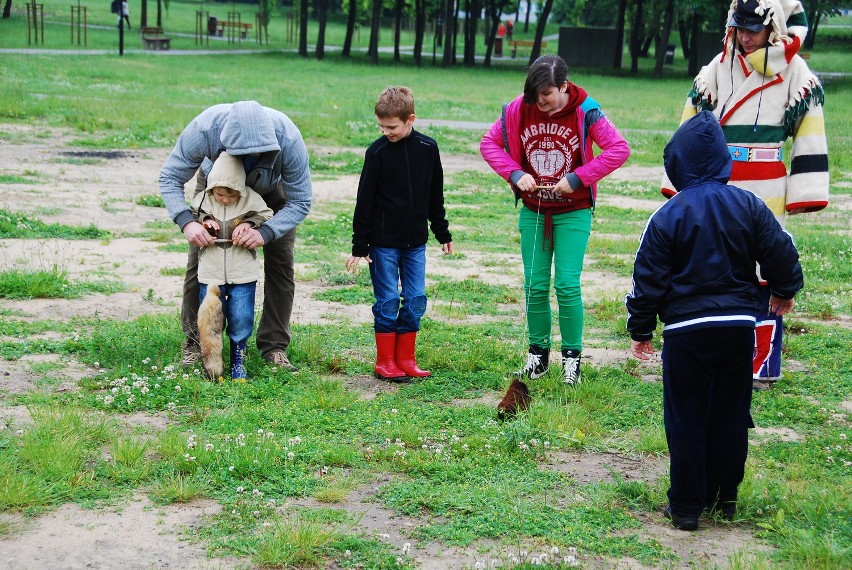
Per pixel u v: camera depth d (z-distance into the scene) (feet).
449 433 17.53
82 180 48.21
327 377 20.63
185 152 19.90
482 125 84.99
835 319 27.50
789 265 13.82
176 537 13.30
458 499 14.65
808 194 20.20
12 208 39.37
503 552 13.14
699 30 186.39
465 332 24.88
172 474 15.01
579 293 20.63
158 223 38.60
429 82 140.46
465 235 39.45
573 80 155.22
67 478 14.74
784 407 19.63
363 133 71.26
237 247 19.56
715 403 14.12
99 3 255.91
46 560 12.56
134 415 17.84
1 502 13.89
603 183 57.00
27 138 61.41
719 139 14.15
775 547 13.60
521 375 21.15
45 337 22.56
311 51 194.90
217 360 19.56
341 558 12.82
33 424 16.76
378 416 18.26
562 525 14.01
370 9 234.79
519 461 16.40
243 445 16.01
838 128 85.81
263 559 12.62
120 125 68.33
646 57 234.58
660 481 15.58
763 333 20.83
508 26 257.14
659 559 13.12
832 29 264.11
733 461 14.11
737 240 13.65
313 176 54.60
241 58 166.91
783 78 20.15
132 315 24.97
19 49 150.82
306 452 16.21
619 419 18.74
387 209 20.26
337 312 26.68
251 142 18.92
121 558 12.67
